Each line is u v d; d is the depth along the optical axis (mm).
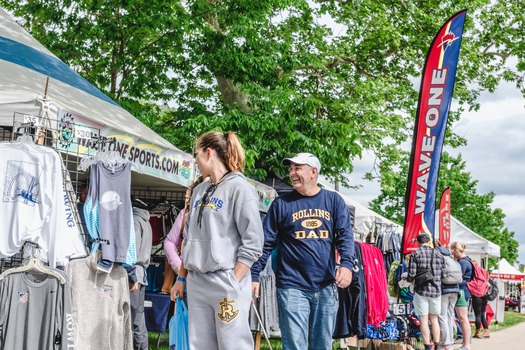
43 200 5547
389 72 23078
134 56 19203
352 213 10914
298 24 21500
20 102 5984
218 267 4582
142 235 7539
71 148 6246
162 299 9156
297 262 6055
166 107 21016
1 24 10586
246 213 4629
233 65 18047
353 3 21172
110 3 17906
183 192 9820
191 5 18953
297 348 5938
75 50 18750
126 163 6629
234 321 4566
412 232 10914
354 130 17078
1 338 5023
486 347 14898
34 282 5219
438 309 10781
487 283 16906
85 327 6277
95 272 6395
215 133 4836
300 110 16875
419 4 22797
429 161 10812
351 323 8625
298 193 6234
